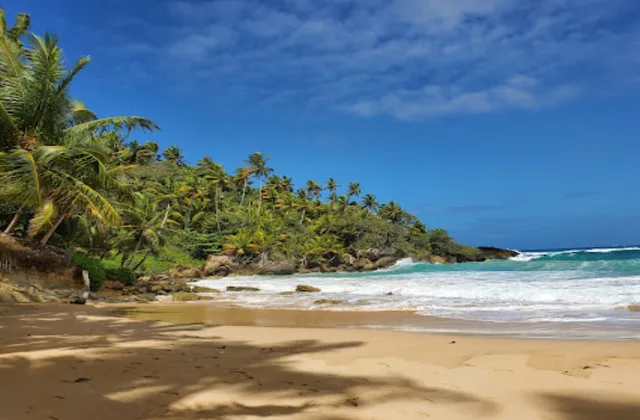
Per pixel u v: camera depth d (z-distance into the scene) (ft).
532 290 50.03
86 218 77.46
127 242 104.78
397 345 22.26
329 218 215.51
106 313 43.57
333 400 12.57
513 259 207.51
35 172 46.83
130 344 21.80
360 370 16.52
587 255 197.26
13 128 51.29
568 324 30.19
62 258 62.80
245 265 171.01
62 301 55.36
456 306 43.34
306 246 186.50
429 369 16.78
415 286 67.82
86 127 60.44
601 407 12.12
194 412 11.24
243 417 10.91
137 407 11.51
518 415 11.46
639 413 11.59
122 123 63.57
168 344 22.03
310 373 15.96
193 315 42.01
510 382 14.85
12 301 51.31
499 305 42.24
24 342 22.03
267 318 38.93
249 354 19.60
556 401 12.69
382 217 248.93
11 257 55.11
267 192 251.39
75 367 15.72
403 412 11.56
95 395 12.37
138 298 65.51
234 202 236.84
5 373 14.44
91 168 55.88
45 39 53.06
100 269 75.31
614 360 18.33
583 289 48.42
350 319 37.04
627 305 37.83
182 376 15.06
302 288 76.64
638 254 185.68
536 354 19.71
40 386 13.05
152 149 229.86
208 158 247.50
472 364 17.75
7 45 51.70
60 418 10.38
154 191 181.37
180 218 191.01
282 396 12.88
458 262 216.54
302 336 25.62
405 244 215.72
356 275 144.15
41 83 53.31
